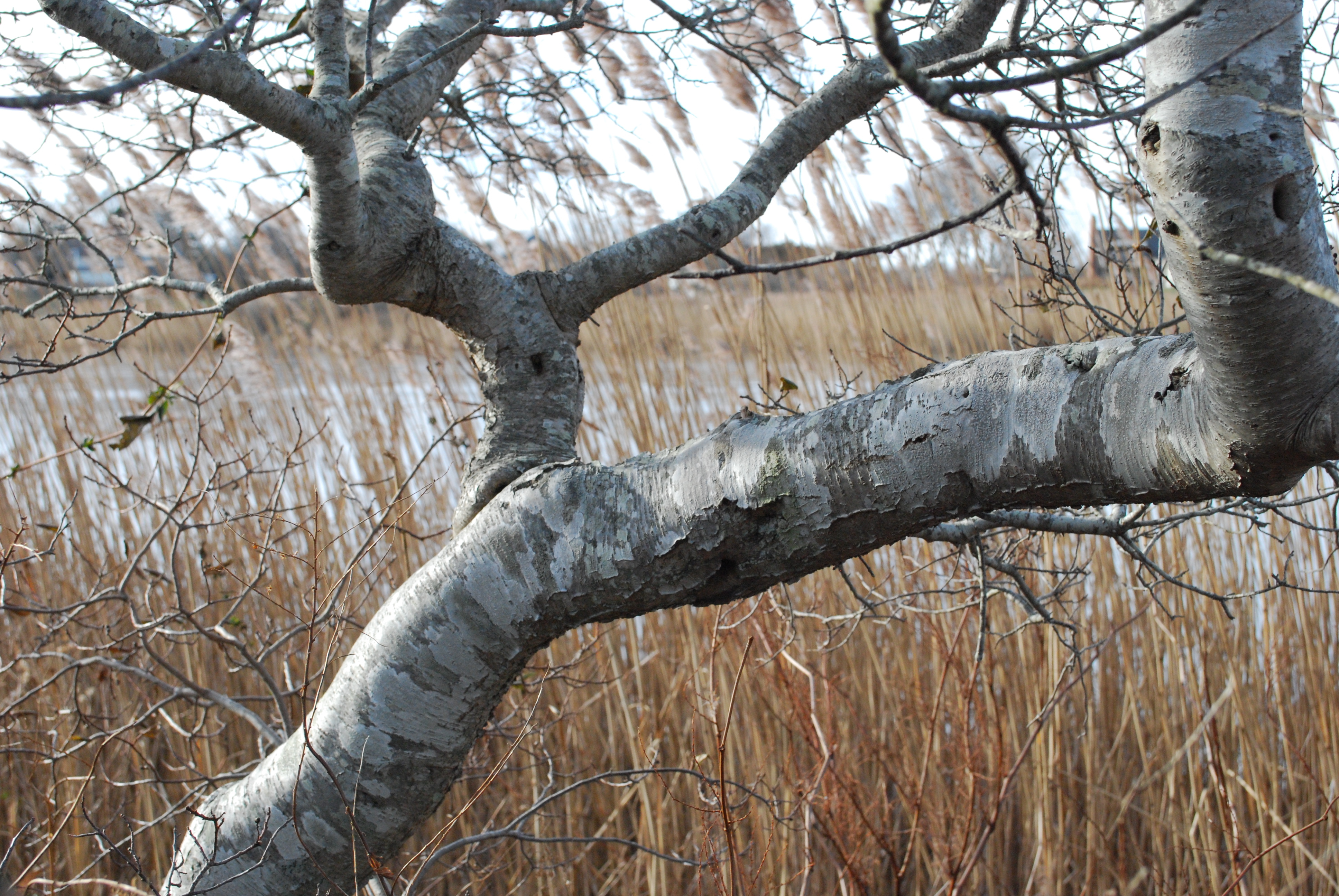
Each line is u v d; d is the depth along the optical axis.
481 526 1.12
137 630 1.84
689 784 2.68
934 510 0.94
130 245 2.24
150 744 2.85
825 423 0.98
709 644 2.56
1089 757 2.66
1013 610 2.79
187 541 3.04
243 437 3.64
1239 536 2.67
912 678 2.74
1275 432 0.72
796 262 0.78
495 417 1.26
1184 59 0.66
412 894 1.36
